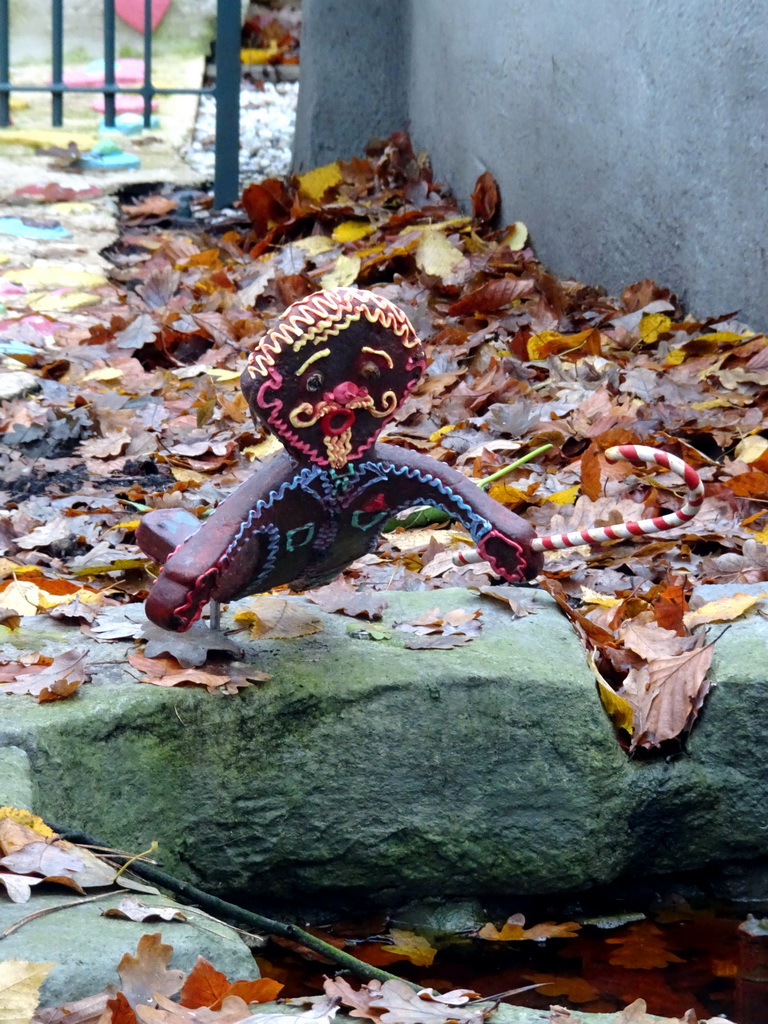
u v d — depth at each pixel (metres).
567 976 2.78
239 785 2.79
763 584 3.42
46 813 2.52
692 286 6.04
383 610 3.20
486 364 5.67
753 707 2.99
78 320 6.85
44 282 7.45
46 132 10.69
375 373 2.63
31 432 5.19
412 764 2.86
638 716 2.97
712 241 5.83
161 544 2.78
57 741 2.57
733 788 3.02
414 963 2.80
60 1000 1.95
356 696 2.82
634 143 6.50
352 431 2.67
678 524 2.82
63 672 2.77
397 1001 2.15
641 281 6.21
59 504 4.57
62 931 2.07
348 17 9.88
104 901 2.23
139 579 3.86
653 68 6.26
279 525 2.69
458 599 3.29
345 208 8.50
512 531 2.86
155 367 6.26
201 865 2.82
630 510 4.18
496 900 3.02
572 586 3.71
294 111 12.39
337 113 10.03
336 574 2.92
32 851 2.25
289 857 2.86
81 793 2.62
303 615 3.07
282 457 2.70
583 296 6.72
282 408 2.57
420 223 8.38
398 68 10.04
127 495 4.65
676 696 2.97
